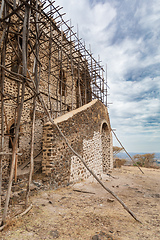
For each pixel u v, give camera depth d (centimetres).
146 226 349
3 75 356
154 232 320
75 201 517
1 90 353
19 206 414
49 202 470
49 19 905
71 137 773
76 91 1720
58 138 673
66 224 346
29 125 959
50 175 616
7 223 315
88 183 800
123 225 350
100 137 1173
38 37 431
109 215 407
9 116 832
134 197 623
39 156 917
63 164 694
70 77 1591
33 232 303
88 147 948
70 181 730
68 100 1534
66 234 303
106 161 1440
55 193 576
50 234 299
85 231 317
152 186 852
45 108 456
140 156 2605
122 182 930
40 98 449
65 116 764
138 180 1013
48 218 369
